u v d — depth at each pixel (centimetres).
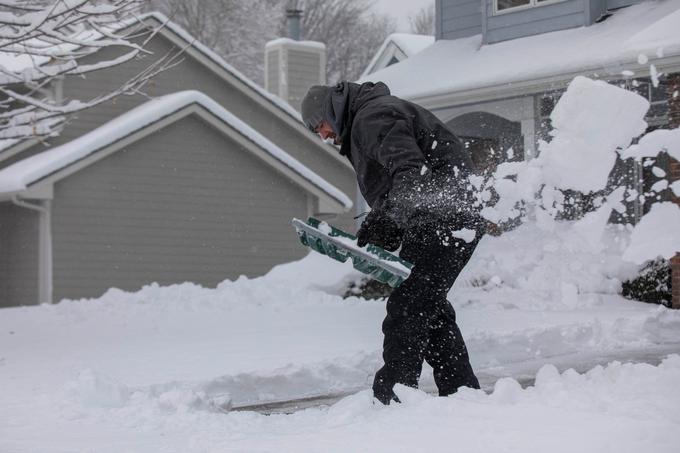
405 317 503
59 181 2272
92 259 2314
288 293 1570
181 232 2445
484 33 1938
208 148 2495
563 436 363
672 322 1024
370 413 466
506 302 1346
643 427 364
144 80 1341
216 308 1491
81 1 1130
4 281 2397
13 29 1183
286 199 2608
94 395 581
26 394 629
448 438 376
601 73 1543
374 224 523
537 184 412
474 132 2027
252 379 729
